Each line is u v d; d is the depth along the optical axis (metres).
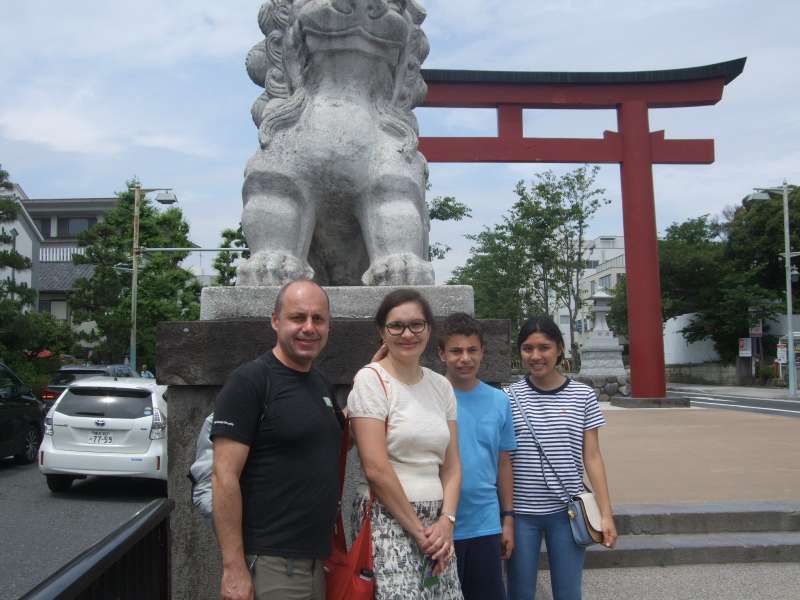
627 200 16.38
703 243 33.91
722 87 16.50
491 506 2.55
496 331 3.04
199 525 2.89
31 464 10.65
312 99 3.39
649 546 4.70
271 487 1.97
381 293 3.06
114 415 8.02
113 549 1.69
